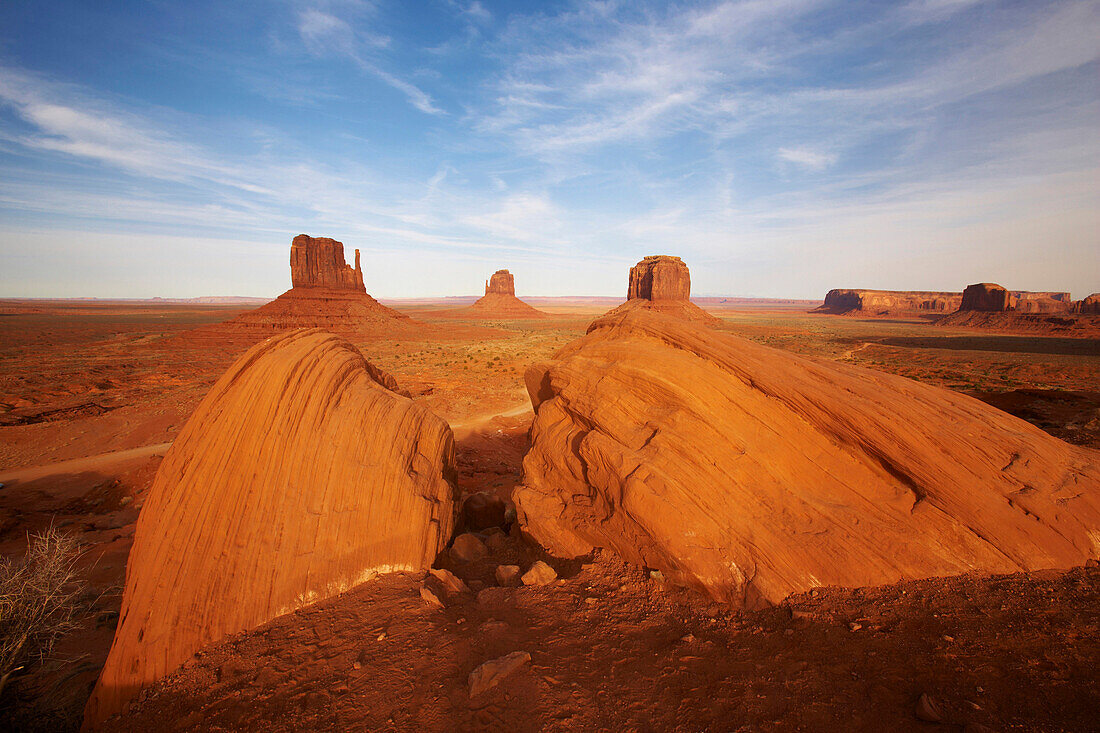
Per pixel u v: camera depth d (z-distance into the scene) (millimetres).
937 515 6918
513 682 5297
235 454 7840
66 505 17062
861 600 6148
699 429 7836
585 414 9484
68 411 30969
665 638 5984
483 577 8555
